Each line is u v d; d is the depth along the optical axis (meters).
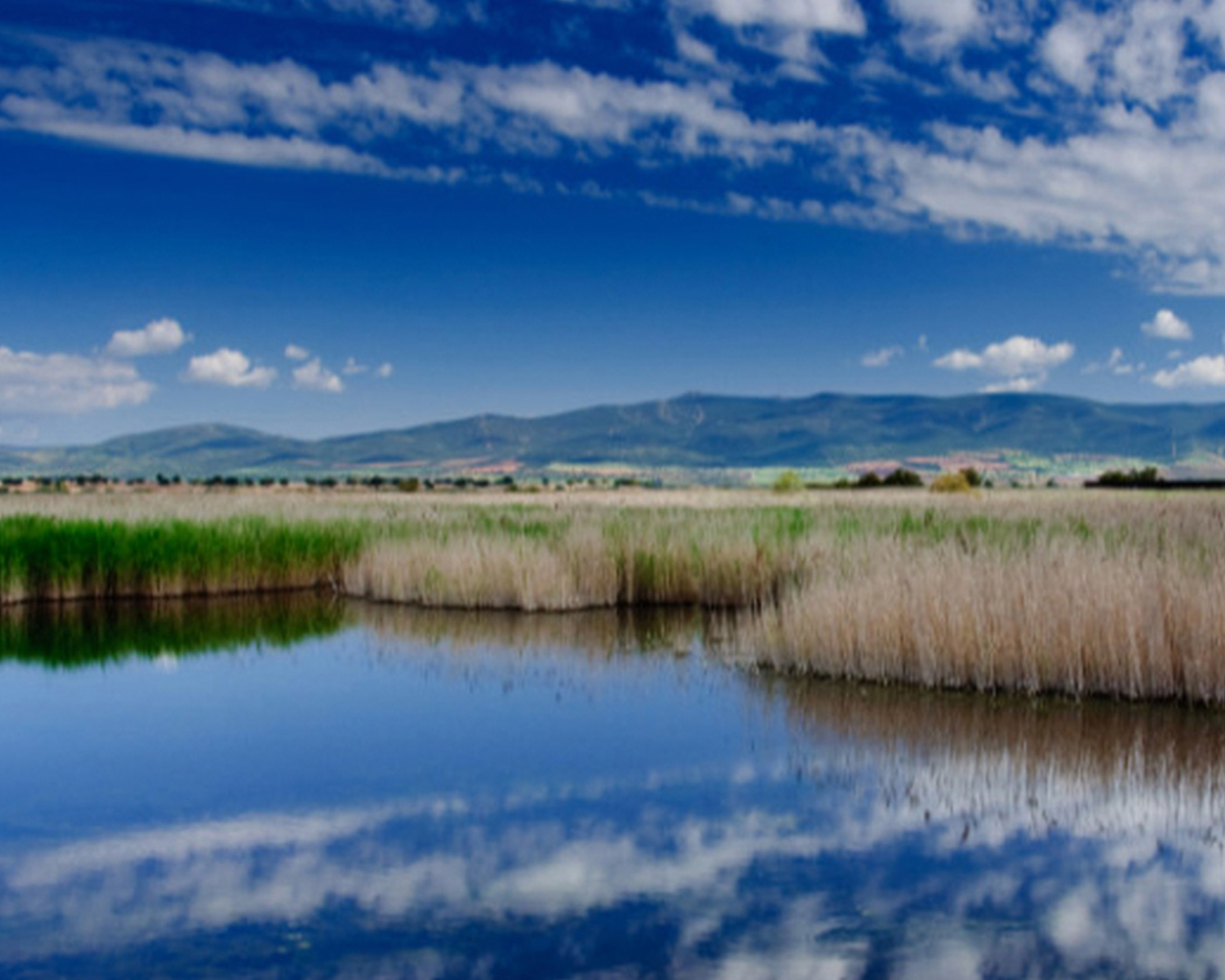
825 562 15.65
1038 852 6.42
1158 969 4.97
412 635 15.38
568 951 5.25
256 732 9.90
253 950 5.32
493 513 28.53
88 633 16.17
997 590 10.95
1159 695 10.22
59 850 6.83
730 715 10.05
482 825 7.13
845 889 5.92
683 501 37.62
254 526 22.56
